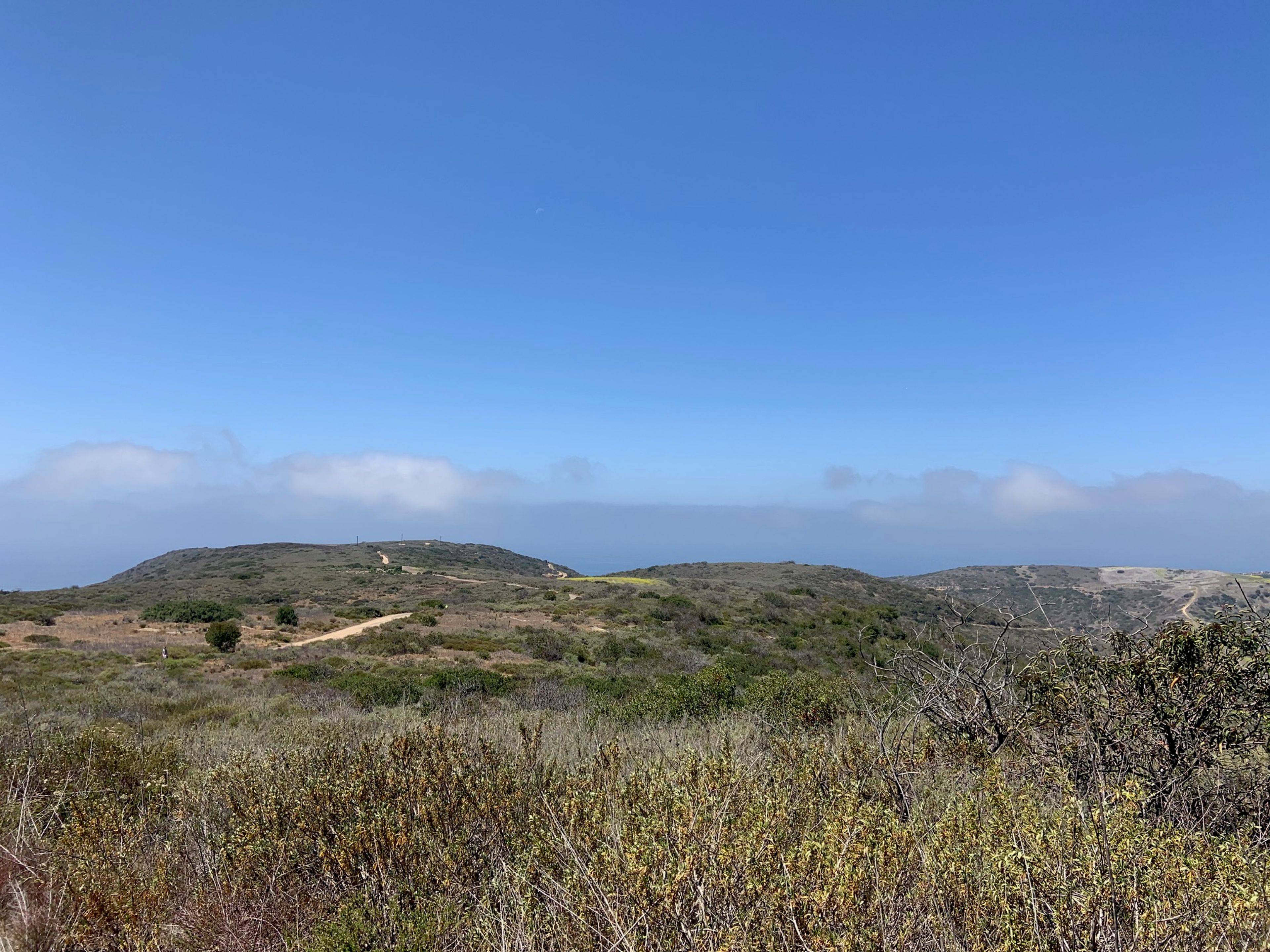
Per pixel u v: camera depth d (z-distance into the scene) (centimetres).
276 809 388
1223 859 255
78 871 333
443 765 412
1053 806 338
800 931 238
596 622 4022
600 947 249
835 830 274
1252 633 415
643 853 270
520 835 362
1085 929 234
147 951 289
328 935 285
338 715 1224
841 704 702
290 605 5781
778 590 5306
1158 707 402
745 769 394
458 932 286
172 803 484
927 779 424
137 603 5834
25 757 531
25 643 3145
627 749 581
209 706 1500
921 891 254
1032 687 471
